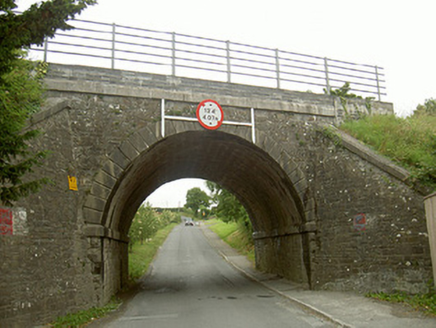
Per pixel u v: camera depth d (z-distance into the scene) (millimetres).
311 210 14414
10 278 8078
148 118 13070
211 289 15758
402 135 15180
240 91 14797
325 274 13719
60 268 9930
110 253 13172
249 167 17062
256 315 10156
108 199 12148
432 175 11875
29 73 11688
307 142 15062
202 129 13586
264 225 20953
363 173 13148
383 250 12211
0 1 4969
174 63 14492
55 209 10086
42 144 9906
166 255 30750
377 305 10391
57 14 5062
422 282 11234
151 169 16375
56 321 9266
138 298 13781
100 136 12430
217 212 35188
